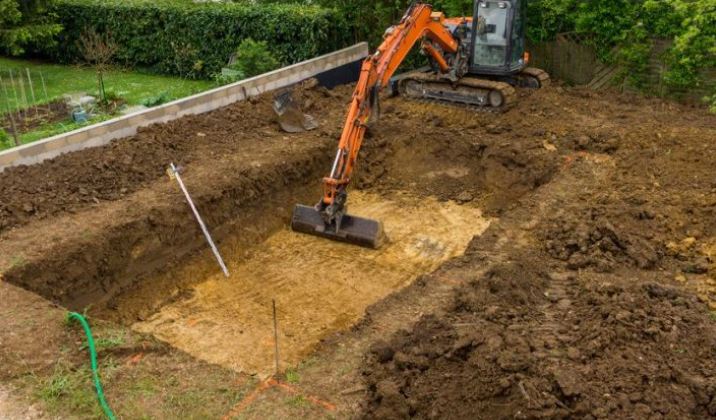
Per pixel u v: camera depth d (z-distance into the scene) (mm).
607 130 12562
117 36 20578
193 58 19750
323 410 6184
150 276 9664
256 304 9297
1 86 18453
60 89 18594
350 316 8977
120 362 6879
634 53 15547
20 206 9711
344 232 10672
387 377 6543
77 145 11523
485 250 9258
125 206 10016
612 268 8672
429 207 12078
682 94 15477
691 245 9156
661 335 6602
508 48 14500
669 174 10977
